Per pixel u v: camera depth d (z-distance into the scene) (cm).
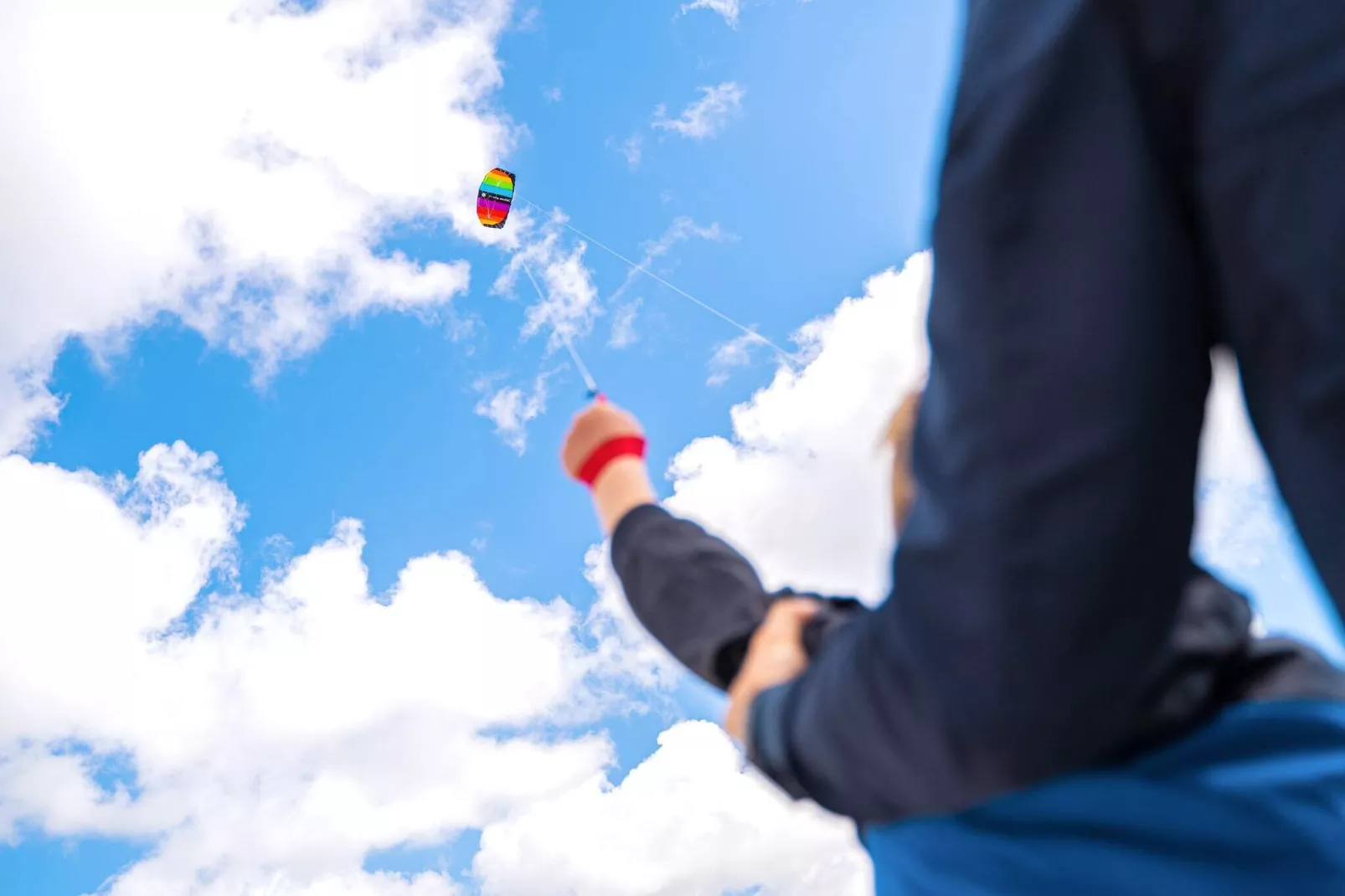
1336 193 39
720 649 80
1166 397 42
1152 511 41
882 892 64
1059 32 46
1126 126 44
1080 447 41
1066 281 43
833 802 57
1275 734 51
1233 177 42
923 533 45
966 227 46
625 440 96
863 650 49
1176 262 44
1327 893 47
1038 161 45
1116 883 50
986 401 44
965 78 50
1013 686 41
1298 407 40
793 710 57
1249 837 48
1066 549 41
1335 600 41
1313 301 39
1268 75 41
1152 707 51
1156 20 44
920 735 46
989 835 53
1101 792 50
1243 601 60
